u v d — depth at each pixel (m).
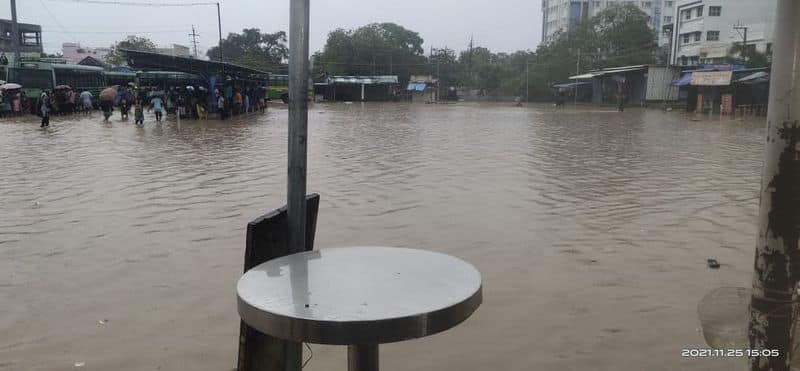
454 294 1.79
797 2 1.79
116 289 5.07
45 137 18.81
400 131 21.88
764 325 1.98
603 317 4.46
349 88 68.25
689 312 4.53
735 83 36.28
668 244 6.38
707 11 57.38
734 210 8.02
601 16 71.38
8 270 5.56
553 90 69.31
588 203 8.48
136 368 3.76
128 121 27.09
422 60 79.62
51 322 4.43
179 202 8.55
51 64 32.72
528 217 7.59
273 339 2.48
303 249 2.45
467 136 19.69
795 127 1.84
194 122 26.61
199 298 4.86
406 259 2.15
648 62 65.94
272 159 13.29
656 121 29.83
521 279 5.29
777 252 1.93
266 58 79.88
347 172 11.30
